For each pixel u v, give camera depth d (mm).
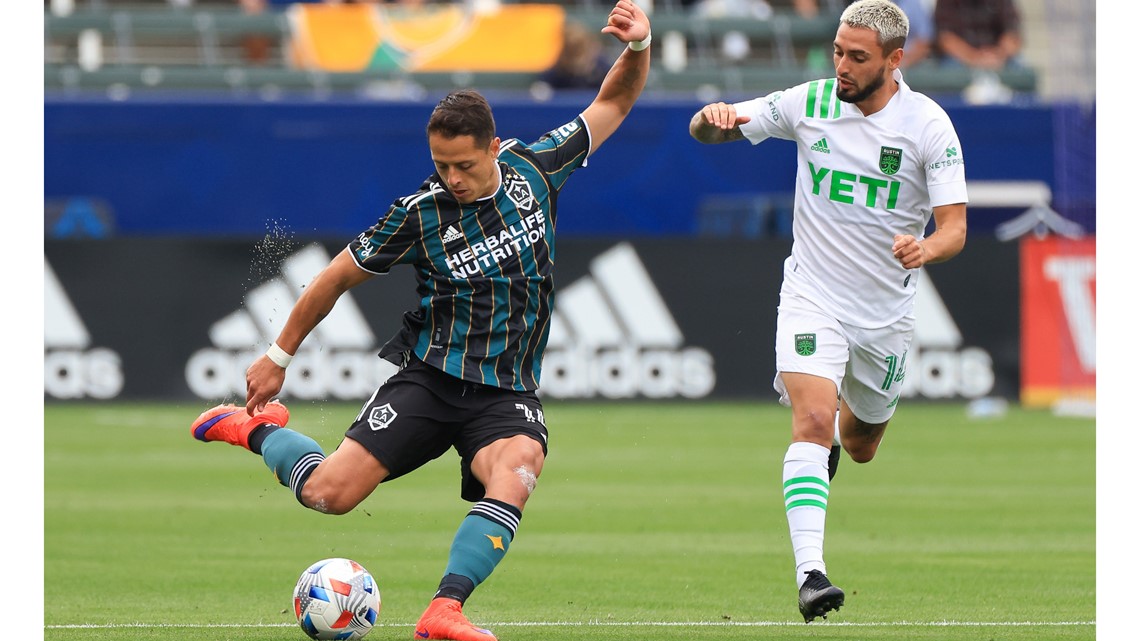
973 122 69562
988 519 34875
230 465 45031
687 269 63062
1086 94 67500
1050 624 22391
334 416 55281
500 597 25031
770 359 63375
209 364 61562
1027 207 69438
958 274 64125
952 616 23141
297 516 35250
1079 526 33781
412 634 21453
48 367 61156
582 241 62562
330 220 67625
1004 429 55781
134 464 45031
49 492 38844
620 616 23156
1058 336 64250
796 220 23297
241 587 25750
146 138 66938
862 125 22250
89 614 22953
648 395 62781
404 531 33344
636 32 21625
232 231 67375
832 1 83000
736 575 27391
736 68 76312
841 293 22625
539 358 21188
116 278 61375
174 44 76375
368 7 75438
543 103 66812
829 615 23188
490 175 20234
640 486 40750
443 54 74875
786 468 21797
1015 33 79375
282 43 76062
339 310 61000
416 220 20375
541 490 39938
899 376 23656
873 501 38062
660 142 68938
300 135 67375
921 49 78500
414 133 67750
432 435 20812
